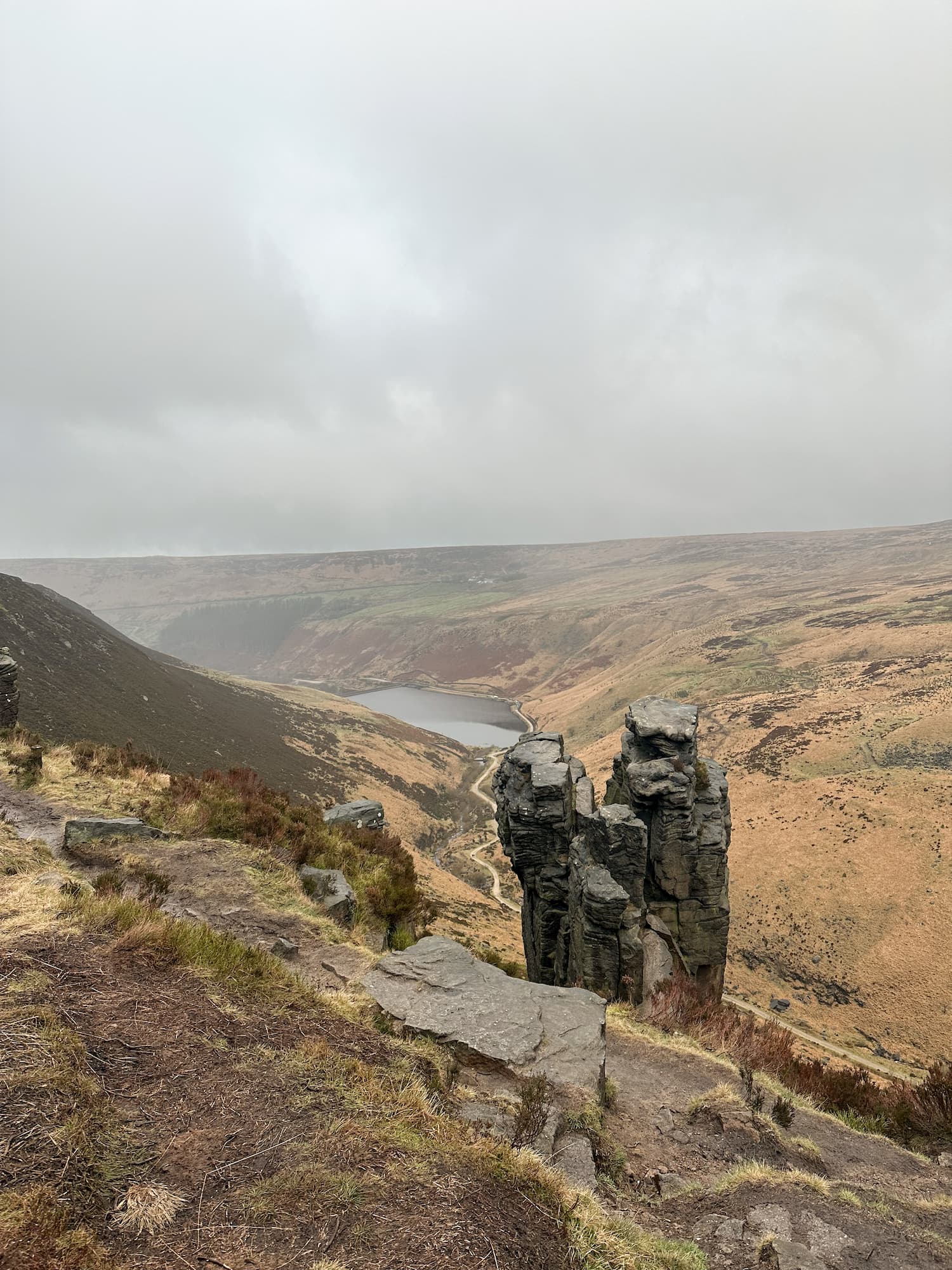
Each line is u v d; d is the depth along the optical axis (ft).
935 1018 167.32
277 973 28.66
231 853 47.75
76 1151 14.02
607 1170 23.39
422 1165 17.11
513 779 83.56
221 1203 13.93
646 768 75.00
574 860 71.87
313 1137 17.07
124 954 24.80
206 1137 16.02
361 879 53.21
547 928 75.66
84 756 64.49
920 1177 28.55
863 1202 23.93
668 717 83.82
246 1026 22.65
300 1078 20.06
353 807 84.33
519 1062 27.09
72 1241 11.74
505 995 32.58
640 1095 32.50
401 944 47.34
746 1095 32.76
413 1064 24.49
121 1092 16.83
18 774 54.39
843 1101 37.83
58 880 31.89
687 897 70.08
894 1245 20.80
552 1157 21.56
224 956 27.53
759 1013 178.50
